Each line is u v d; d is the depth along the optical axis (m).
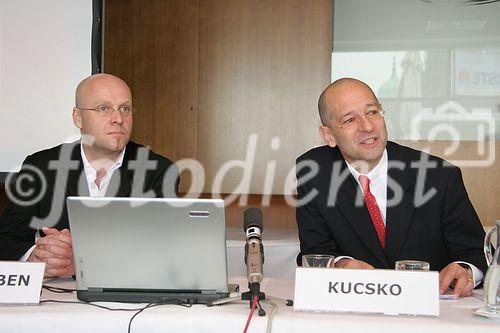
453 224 2.22
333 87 2.27
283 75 4.14
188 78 4.21
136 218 1.54
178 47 4.21
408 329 1.39
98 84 2.40
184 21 4.21
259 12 4.15
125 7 4.25
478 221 2.23
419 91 3.84
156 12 4.23
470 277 1.81
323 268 1.54
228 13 4.18
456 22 3.80
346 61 3.93
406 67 3.86
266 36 4.15
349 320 1.42
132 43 4.25
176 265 1.57
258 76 4.16
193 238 1.55
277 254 3.19
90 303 1.58
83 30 3.49
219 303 1.56
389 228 2.21
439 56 3.82
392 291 1.50
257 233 1.58
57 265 1.92
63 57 3.50
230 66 4.18
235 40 4.17
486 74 3.79
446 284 1.77
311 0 4.10
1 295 1.58
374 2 3.89
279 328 1.41
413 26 3.85
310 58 4.11
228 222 4.14
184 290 1.59
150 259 1.57
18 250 2.22
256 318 1.42
